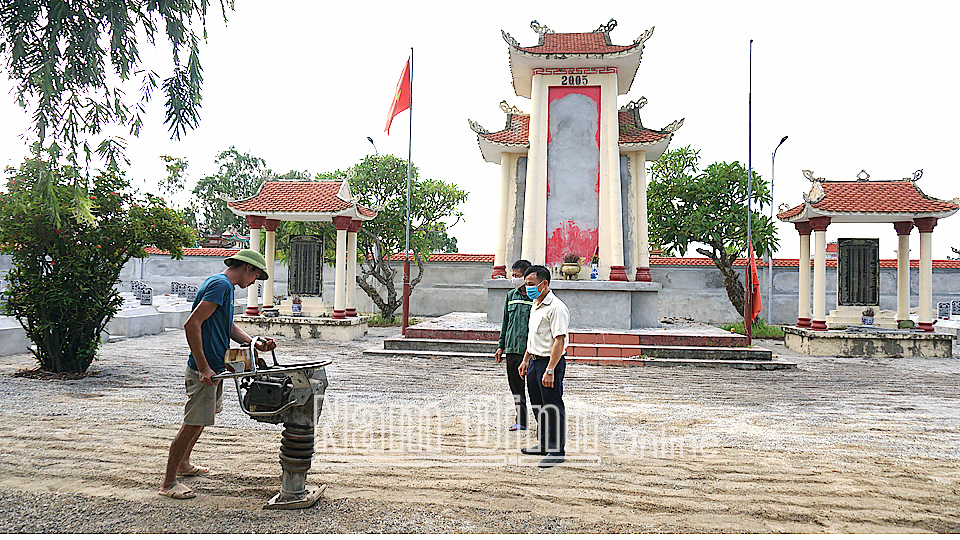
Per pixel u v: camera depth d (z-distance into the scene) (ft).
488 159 55.72
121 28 15.06
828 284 68.33
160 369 32.17
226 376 12.49
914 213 47.67
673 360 36.86
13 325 36.47
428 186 69.56
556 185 49.29
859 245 51.19
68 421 20.17
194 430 13.37
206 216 121.29
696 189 61.46
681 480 14.98
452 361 37.47
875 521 12.50
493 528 11.78
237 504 12.81
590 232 48.78
